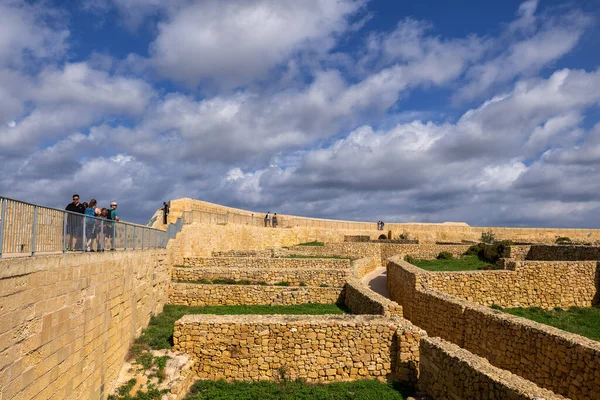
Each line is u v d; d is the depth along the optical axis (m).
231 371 14.34
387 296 26.08
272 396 12.87
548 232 57.97
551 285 21.05
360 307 19.39
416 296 19.64
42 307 8.07
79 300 9.90
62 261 8.95
